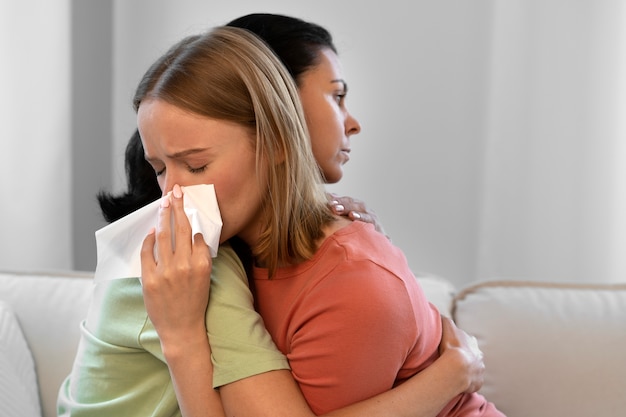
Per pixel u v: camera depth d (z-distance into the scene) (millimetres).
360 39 2316
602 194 2250
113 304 1043
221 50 918
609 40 2201
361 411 902
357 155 2365
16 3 2158
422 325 967
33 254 2236
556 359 1326
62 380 1360
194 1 2344
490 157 2307
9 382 1253
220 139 897
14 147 2195
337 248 945
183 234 902
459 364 993
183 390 918
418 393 944
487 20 2266
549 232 2293
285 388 899
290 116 943
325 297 914
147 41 2367
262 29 1088
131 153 1133
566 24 2217
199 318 918
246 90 908
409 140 2342
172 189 922
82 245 2393
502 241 2326
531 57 2246
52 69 2197
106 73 2371
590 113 2232
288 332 957
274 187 938
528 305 1390
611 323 1352
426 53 2305
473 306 1415
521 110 2270
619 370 1306
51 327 1396
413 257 2391
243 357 904
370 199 2379
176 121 889
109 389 1041
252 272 1033
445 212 2355
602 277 2273
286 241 962
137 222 941
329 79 1104
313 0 2314
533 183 2285
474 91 2297
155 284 901
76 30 2305
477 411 1079
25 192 2213
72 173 2305
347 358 895
